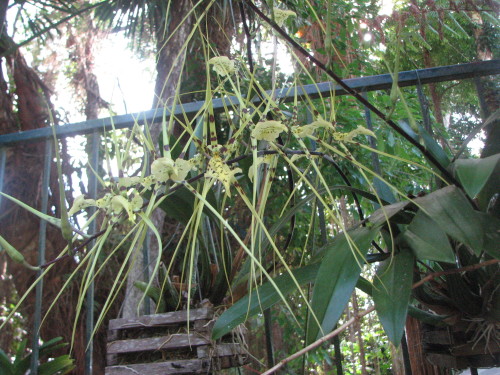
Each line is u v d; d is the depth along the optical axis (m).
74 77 5.38
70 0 3.46
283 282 1.06
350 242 0.95
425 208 1.00
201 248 1.24
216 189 1.43
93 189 1.56
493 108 1.68
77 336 3.86
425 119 1.53
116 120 1.61
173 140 1.26
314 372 5.91
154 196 0.97
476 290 1.23
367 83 1.54
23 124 4.16
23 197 3.91
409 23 2.04
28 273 3.89
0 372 1.48
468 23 3.59
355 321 0.91
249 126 1.09
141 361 1.10
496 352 1.19
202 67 3.62
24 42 2.86
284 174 3.14
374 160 1.49
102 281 3.95
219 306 1.21
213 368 1.08
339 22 2.80
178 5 3.62
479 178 0.92
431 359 1.41
